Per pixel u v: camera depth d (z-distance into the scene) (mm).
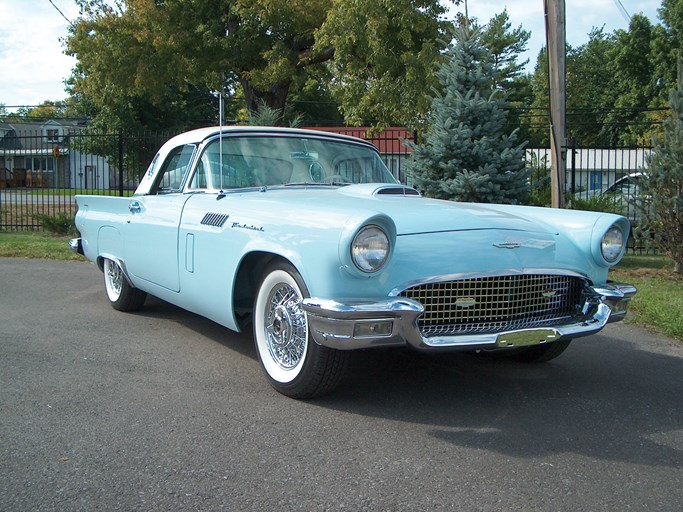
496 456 3016
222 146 4648
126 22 17016
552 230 3955
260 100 17719
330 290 3205
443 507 2533
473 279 3432
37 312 5957
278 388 3736
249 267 4004
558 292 3805
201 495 2600
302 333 3582
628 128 35219
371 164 5234
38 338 5004
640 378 4328
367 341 3115
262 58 17219
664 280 8328
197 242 4301
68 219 12953
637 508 2559
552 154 9023
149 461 2893
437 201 4340
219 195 4344
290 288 3629
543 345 4426
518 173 9516
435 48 13180
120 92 19125
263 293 3799
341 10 13406
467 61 9977
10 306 6203
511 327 3521
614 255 3910
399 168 11977
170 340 5000
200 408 3545
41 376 4070
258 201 3973
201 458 2930
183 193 4758
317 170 4875
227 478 2746
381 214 3109
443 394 3875
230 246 3924
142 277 5242
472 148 9477
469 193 9258
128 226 5352
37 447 3023
